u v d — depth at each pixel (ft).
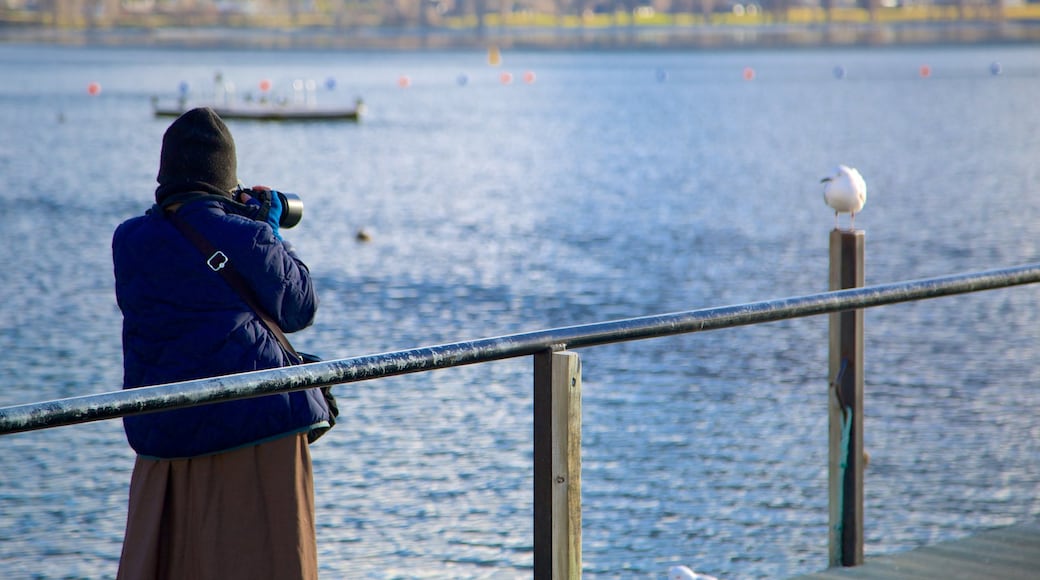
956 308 146.72
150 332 23.63
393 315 152.76
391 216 264.11
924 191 299.58
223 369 23.47
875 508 78.74
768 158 402.52
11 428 17.56
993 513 77.66
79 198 287.28
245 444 23.29
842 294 26.81
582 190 318.24
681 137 492.13
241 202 24.85
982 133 491.72
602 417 99.91
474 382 108.78
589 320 152.05
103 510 76.48
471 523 73.36
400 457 86.99
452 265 194.29
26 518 74.84
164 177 24.18
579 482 23.44
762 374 115.24
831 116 596.70
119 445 89.40
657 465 86.33
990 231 228.63
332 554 68.03
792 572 66.44
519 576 65.31
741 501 78.84
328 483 81.15
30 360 124.26
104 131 484.33
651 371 116.06
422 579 64.59
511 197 302.66
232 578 23.38
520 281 178.70
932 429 97.09
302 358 24.71
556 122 574.15
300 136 485.56
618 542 71.31
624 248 212.84
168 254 23.53
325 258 202.59
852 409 33.81
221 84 636.48
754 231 234.79
